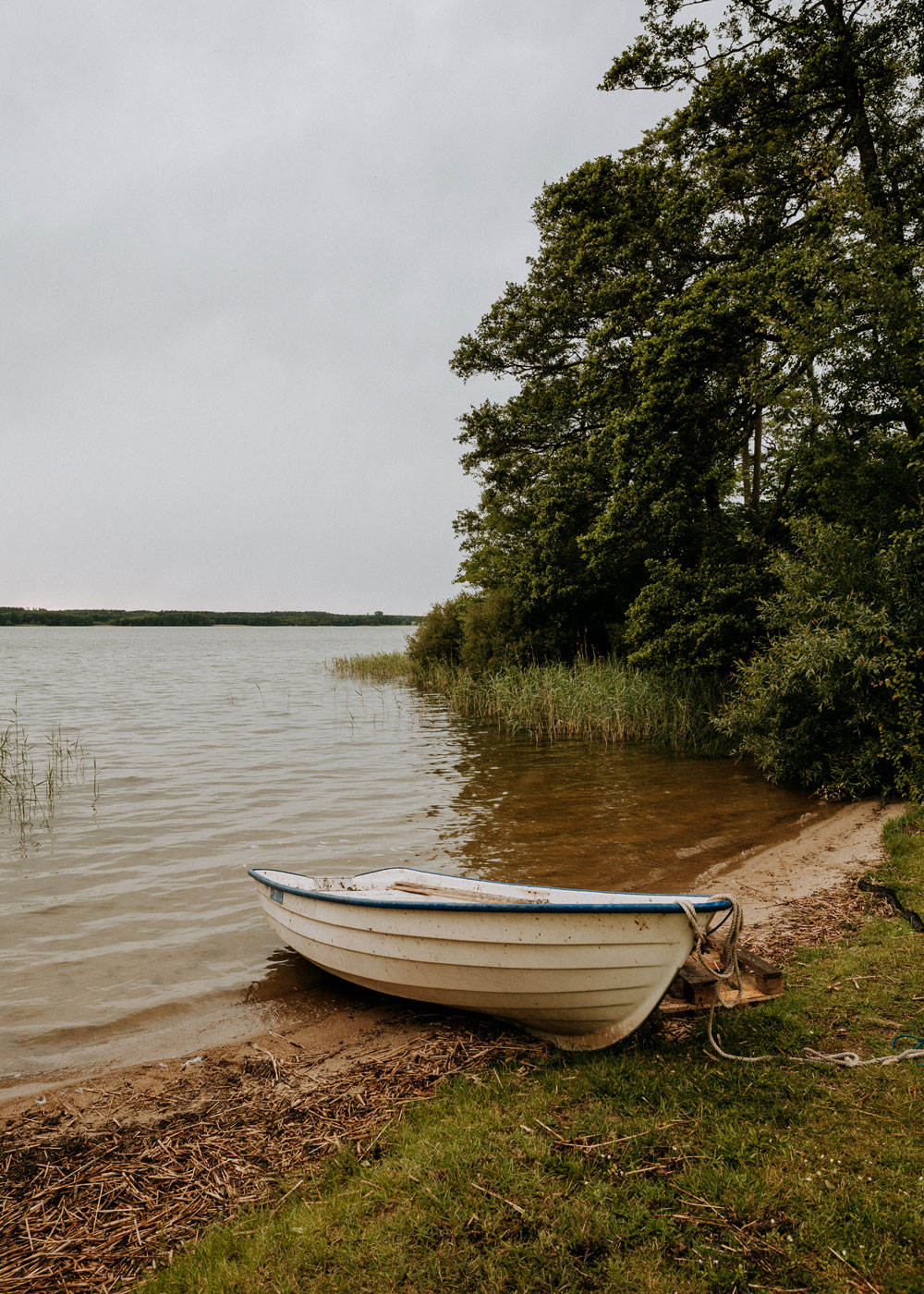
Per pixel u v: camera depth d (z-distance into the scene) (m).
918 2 14.70
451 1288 2.78
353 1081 4.45
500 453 26.44
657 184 18.47
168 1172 3.67
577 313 23.31
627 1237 2.97
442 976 4.95
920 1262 2.81
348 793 13.23
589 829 10.54
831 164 13.51
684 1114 3.76
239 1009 5.69
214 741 19.44
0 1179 3.69
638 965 4.26
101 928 7.33
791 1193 3.16
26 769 15.49
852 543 11.38
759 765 14.00
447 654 34.47
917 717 10.02
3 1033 5.34
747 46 16.64
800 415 13.16
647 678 19.30
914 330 11.31
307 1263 2.92
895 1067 4.07
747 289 14.91
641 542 18.53
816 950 5.71
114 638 151.62
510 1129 3.72
